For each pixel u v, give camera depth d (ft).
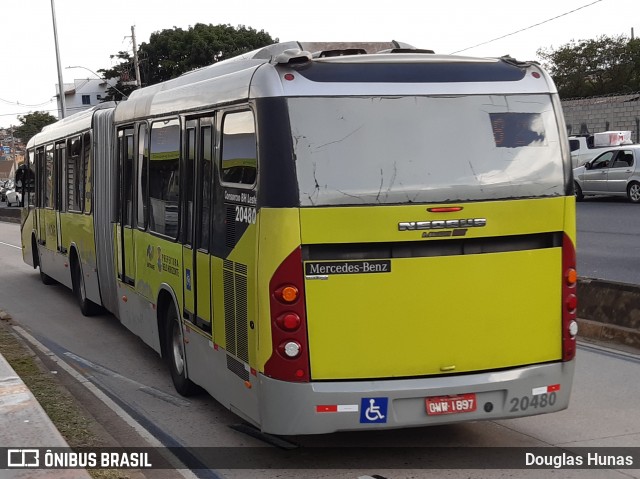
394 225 18.76
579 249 58.65
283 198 18.42
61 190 47.03
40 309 46.37
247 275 19.56
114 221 34.73
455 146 19.40
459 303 19.25
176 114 25.86
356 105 19.06
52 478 18.61
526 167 19.86
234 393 21.03
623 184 93.35
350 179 18.72
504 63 20.56
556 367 20.16
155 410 26.17
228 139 21.08
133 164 31.63
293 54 19.21
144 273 30.22
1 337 36.76
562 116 20.56
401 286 18.89
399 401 18.92
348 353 18.70
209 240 22.50
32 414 23.88
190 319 24.61
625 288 33.45
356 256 18.69
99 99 192.95
